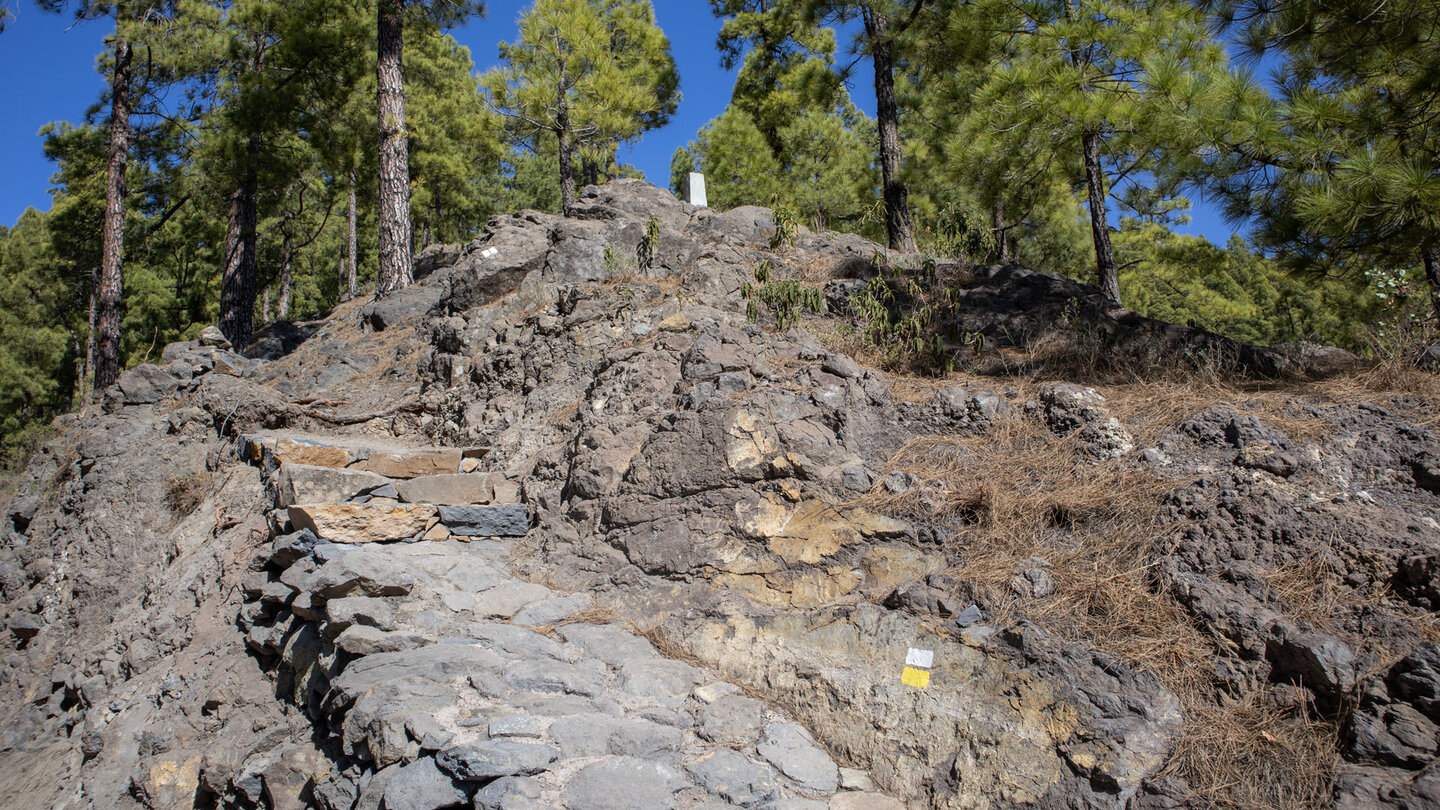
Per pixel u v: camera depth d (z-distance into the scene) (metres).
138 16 14.27
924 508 4.91
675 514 5.27
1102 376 6.16
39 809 5.26
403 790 3.29
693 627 4.67
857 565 4.75
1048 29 8.65
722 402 5.58
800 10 12.83
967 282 8.34
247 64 16.34
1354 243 5.94
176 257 31.02
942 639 4.14
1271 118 6.06
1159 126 7.07
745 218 9.96
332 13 15.80
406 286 12.83
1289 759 3.29
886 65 12.16
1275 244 6.45
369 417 8.84
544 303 9.19
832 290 7.94
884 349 6.91
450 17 14.39
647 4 20.08
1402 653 3.41
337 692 4.12
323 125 16.34
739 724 3.89
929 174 13.00
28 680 7.06
